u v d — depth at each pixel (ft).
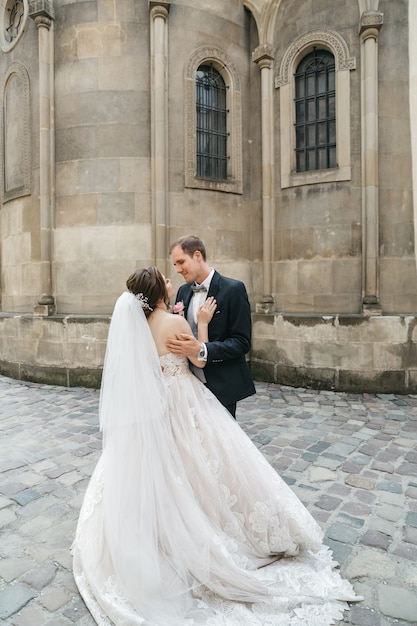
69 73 22.09
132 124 21.80
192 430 7.50
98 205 21.90
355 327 20.44
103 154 21.86
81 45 21.86
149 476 6.96
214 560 6.81
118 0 21.65
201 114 23.45
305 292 22.35
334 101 21.99
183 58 22.20
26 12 23.41
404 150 20.83
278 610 6.52
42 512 9.61
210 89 23.71
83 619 6.44
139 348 7.27
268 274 23.20
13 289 25.03
